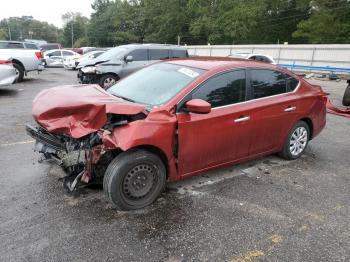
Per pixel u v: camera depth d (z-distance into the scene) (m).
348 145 6.53
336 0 43.84
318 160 5.62
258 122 4.65
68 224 3.48
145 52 12.21
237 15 47.25
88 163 3.59
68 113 3.62
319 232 3.52
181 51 12.89
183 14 62.44
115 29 91.06
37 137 4.13
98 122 3.51
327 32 43.78
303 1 48.91
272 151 5.16
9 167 4.82
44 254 3.01
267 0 51.56
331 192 4.44
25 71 14.70
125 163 3.60
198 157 4.16
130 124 3.61
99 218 3.61
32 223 3.47
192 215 3.74
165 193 4.23
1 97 10.53
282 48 32.53
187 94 3.99
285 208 3.97
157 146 3.72
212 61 4.69
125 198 3.71
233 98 4.42
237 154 4.60
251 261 3.04
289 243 3.31
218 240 3.32
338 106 10.84
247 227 3.55
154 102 4.06
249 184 4.57
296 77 5.38
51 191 4.15
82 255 3.02
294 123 5.28
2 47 16.11
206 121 4.07
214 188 4.41
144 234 3.36
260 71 4.80
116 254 3.06
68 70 22.45
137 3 77.38
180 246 3.20
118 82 5.03
